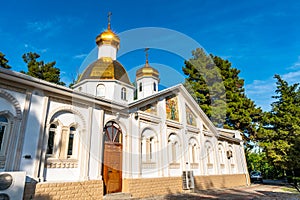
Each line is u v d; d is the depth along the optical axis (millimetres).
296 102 17750
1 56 16859
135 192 9000
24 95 6840
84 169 7660
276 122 16859
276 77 18609
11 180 5816
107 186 8508
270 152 15297
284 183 18250
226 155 15547
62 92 7551
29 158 6492
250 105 20078
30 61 20266
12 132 6348
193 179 11695
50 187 6672
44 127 7059
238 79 20219
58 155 7301
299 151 10438
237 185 15672
